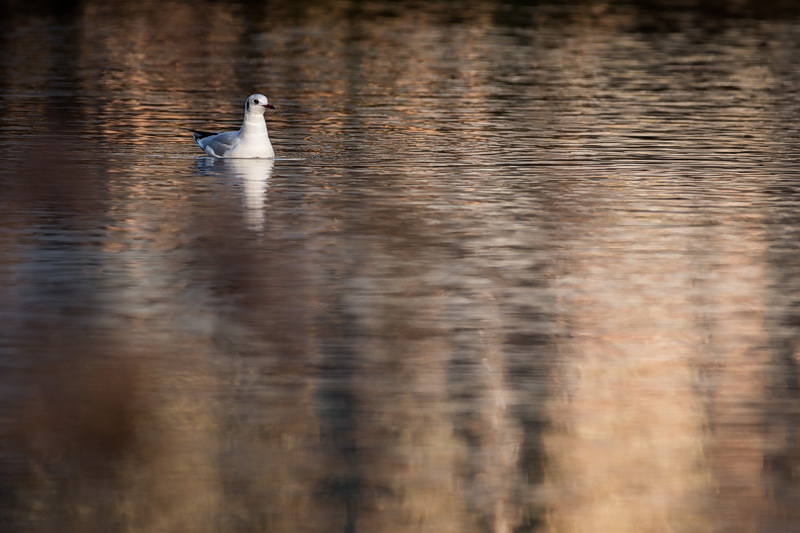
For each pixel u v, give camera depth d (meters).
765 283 14.48
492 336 12.62
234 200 18.33
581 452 10.18
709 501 9.48
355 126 25.83
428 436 10.39
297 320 12.95
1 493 9.44
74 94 30.03
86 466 9.81
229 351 12.08
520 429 10.55
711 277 14.69
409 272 14.69
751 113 28.19
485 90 31.88
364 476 9.77
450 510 9.31
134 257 15.15
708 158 22.34
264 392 11.16
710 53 40.88
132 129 25.03
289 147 23.05
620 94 31.38
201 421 10.57
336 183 19.67
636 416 10.83
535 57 39.34
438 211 17.78
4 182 19.38
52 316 12.95
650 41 44.31
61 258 15.05
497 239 16.25
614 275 14.71
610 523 9.20
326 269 14.75
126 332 12.53
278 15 51.56
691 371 11.79
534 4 55.88
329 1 55.97
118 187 19.11
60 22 47.97
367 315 13.14
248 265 14.88
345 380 11.46
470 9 54.00
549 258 15.37
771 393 11.31
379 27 47.84
